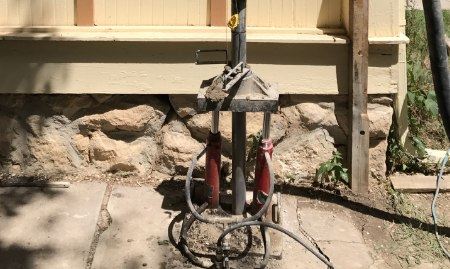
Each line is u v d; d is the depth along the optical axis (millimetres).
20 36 2615
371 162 2861
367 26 2631
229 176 2816
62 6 2695
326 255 2410
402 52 2861
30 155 2826
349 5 2646
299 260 2375
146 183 2811
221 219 2441
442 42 2406
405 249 2484
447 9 4594
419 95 3125
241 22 2209
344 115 2793
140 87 2715
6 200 2650
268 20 2732
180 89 2723
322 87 2732
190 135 2820
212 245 2375
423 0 2395
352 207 2730
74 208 2613
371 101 2783
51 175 2830
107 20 2719
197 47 2670
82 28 2686
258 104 2186
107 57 2680
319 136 2818
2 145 2811
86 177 2832
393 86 2748
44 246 2389
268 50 2684
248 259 2324
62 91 2711
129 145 2822
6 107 2768
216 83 2178
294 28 2734
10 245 2385
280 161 2840
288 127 2809
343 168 2803
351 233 2557
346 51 2699
